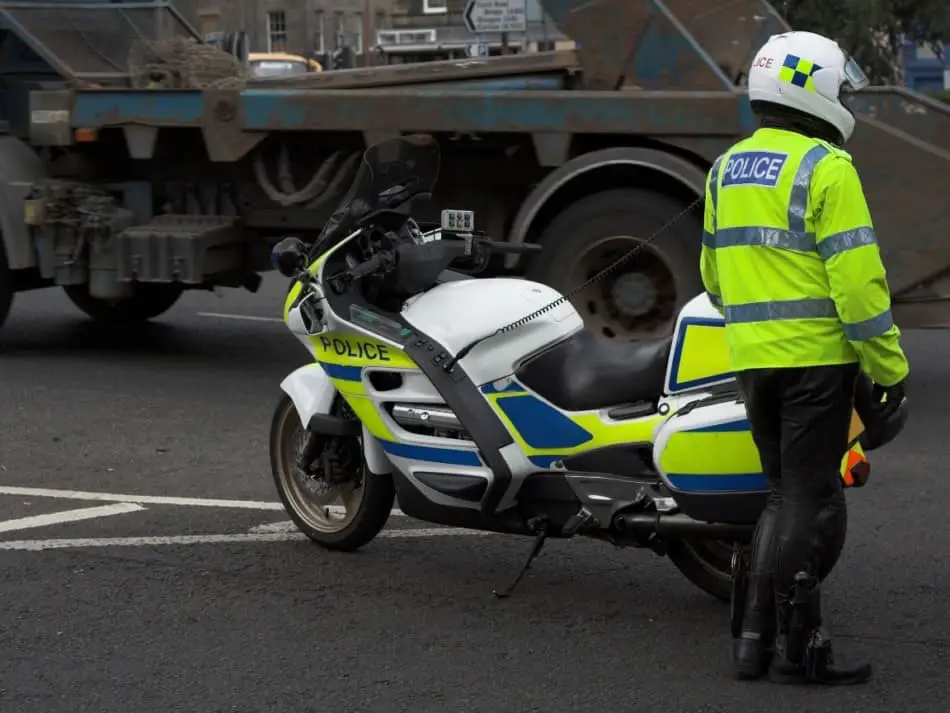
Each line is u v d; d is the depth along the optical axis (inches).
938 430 932.6
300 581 642.2
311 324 634.2
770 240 491.5
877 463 852.0
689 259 973.2
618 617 596.1
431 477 608.1
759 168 496.4
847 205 478.9
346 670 540.7
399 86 1066.7
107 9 1197.7
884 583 637.3
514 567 660.7
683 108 964.6
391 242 631.2
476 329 591.8
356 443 664.4
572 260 999.0
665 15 1001.5
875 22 1895.9
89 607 609.0
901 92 999.6
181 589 631.8
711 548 601.9
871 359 482.3
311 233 1136.8
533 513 594.2
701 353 539.2
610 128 980.6
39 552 683.4
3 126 1171.9
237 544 696.4
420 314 613.9
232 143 1072.8
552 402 580.7
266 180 1107.3
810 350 488.4
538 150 997.2
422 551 684.7
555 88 1045.8
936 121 996.6
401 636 575.8
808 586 504.4
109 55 1183.6
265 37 5009.8
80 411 994.7
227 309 1459.2
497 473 586.9
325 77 1082.1
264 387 1082.7
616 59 1021.8
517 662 547.2
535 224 1019.3
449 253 629.0
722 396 534.6
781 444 503.8
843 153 487.8
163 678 534.0
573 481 575.8
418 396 608.1
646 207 978.1
